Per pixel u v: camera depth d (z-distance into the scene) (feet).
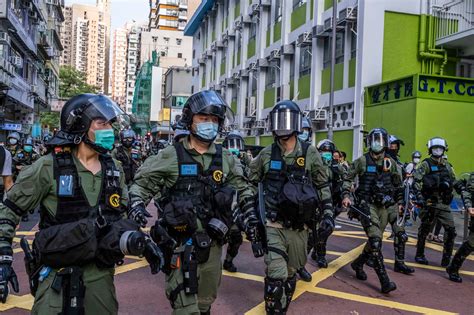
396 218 18.99
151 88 204.03
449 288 18.25
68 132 8.43
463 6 48.24
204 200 10.50
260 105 77.51
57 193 8.16
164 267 10.14
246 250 24.26
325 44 57.41
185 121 10.70
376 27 47.60
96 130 8.41
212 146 11.05
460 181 19.69
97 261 8.24
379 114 46.34
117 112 8.75
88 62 399.03
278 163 13.38
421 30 48.19
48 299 8.05
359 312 15.11
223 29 104.58
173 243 10.01
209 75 115.85
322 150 23.43
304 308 15.34
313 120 55.52
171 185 10.65
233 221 11.03
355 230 32.24
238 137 26.23
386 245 26.94
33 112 111.96
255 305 15.47
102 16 413.39
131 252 8.00
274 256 12.72
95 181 8.55
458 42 46.21
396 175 18.26
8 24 74.13
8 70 72.95
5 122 86.28
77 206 8.26
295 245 13.14
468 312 15.49
